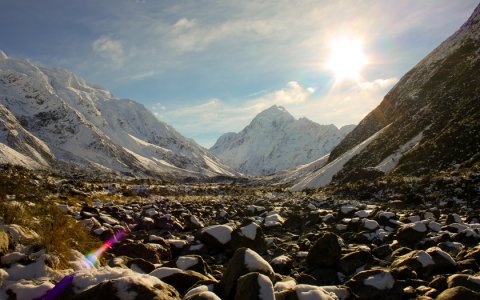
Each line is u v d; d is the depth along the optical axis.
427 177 34.31
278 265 9.34
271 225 16.92
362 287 6.86
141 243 10.32
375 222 14.32
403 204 27.91
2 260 5.91
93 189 43.50
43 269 5.97
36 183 29.25
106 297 4.67
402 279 7.75
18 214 7.96
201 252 11.09
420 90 98.06
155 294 4.74
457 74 84.75
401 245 11.79
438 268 8.29
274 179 183.38
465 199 25.73
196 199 44.91
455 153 45.94
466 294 5.82
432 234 12.31
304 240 12.93
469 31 106.38
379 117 116.75
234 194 66.69
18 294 5.15
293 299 5.53
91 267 7.12
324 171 91.56
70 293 5.07
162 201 34.25
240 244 11.00
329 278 8.59
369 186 39.16
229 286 6.28
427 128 69.75
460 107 65.94
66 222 9.04
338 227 15.82
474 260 8.69
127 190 48.72
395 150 72.31
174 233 16.03
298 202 36.38
